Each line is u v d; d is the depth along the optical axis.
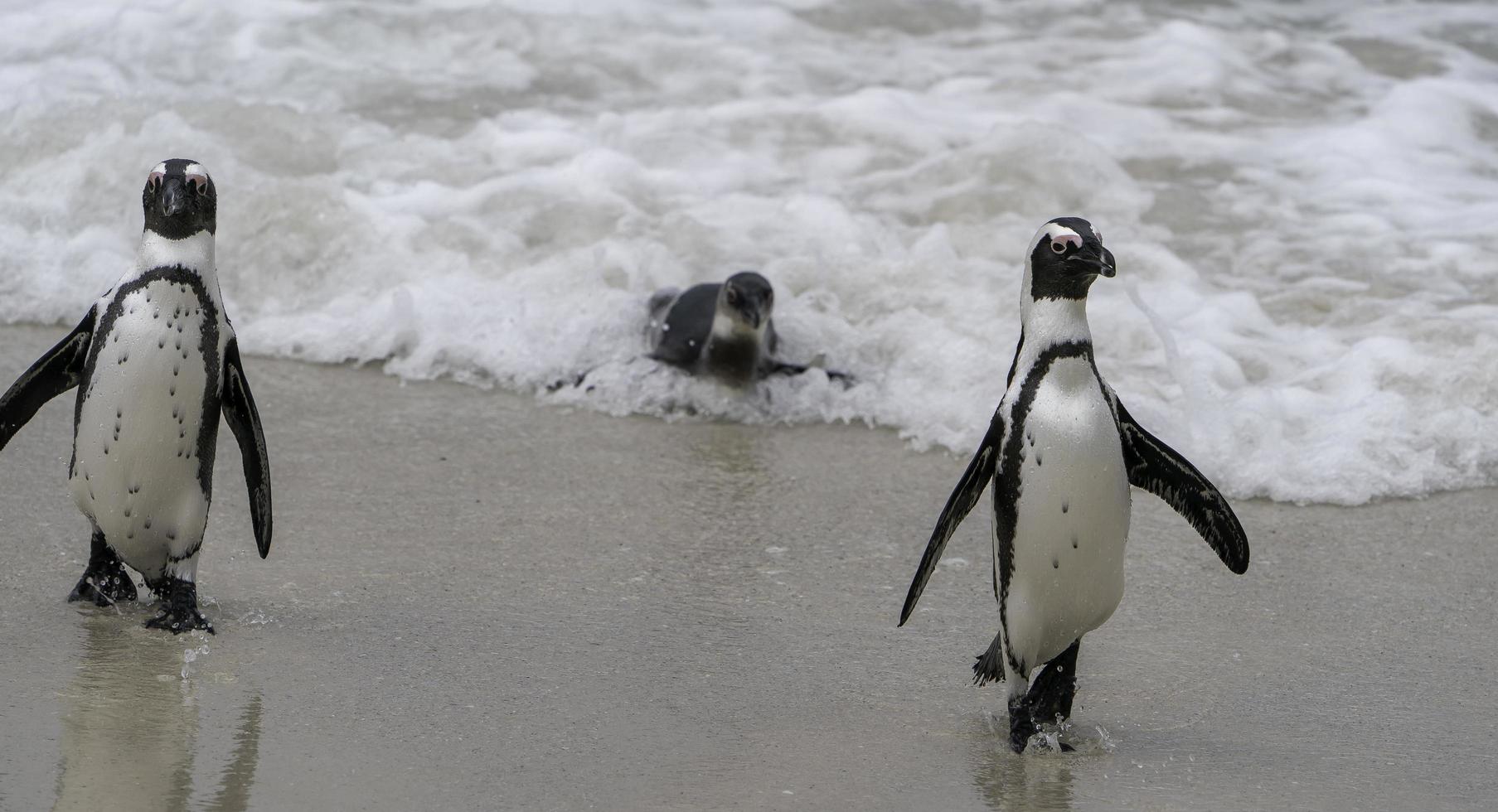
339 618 7.16
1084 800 5.70
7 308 11.84
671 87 16.88
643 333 11.96
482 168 14.48
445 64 17.03
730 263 12.96
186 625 6.82
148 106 14.52
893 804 5.60
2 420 6.75
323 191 13.08
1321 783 5.91
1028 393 5.84
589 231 13.36
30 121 14.04
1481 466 9.95
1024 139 15.14
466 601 7.48
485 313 11.98
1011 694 6.16
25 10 17.47
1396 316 11.89
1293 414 10.50
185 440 6.64
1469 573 8.37
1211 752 6.17
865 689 6.68
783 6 19.31
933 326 11.82
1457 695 6.81
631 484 9.48
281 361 11.42
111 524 6.73
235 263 12.65
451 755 5.81
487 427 10.40
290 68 16.45
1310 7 20.52
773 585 7.93
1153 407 10.35
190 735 5.84
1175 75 17.80
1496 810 5.69
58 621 6.86
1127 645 7.34
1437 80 17.61
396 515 8.63
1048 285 5.82
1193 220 14.14
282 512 8.55
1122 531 5.87
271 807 5.31
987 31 19.09
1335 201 14.59
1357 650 7.33
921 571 6.12
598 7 18.66
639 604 7.57
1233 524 6.23
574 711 6.29
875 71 17.67
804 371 11.37
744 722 6.28
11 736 5.72
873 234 13.47
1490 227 13.88
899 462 10.16
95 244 12.68
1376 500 9.54
